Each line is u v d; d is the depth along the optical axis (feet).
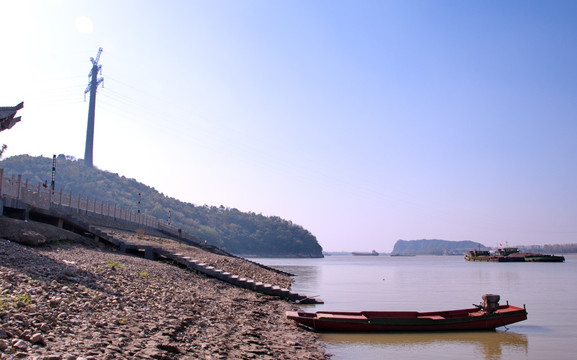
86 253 103.86
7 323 39.86
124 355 40.16
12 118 118.52
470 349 76.84
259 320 82.94
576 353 75.66
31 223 106.42
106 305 58.85
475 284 231.30
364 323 86.33
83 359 36.19
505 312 91.35
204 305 81.76
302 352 63.62
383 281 250.16
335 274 329.11
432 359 69.46
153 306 67.05
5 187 111.55
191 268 129.70
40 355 34.99
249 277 166.61
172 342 50.16
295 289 182.70
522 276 311.47
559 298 164.55
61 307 50.78
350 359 66.59
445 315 94.84
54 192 152.05
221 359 49.03
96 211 195.93
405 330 87.76
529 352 75.97
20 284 55.47
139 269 99.35
